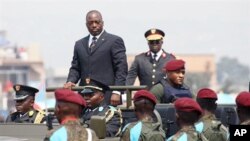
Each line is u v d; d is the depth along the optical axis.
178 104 15.48
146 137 16.03
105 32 19.47
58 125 16.03
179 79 18.41
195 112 15.40
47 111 19.23
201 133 16.45
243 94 16.11
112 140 16.20
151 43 20.56
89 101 17.30
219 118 18.05
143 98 16.17
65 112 14.67
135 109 16.30
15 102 20.12
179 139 15.35
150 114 16.22
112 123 17.12
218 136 17.03
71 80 19.56
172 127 17.19
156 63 20.56
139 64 20.69
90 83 17.52
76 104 14.68
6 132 16.44
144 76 20.66
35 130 16.30
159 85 18.52
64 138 14.51
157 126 16.17
